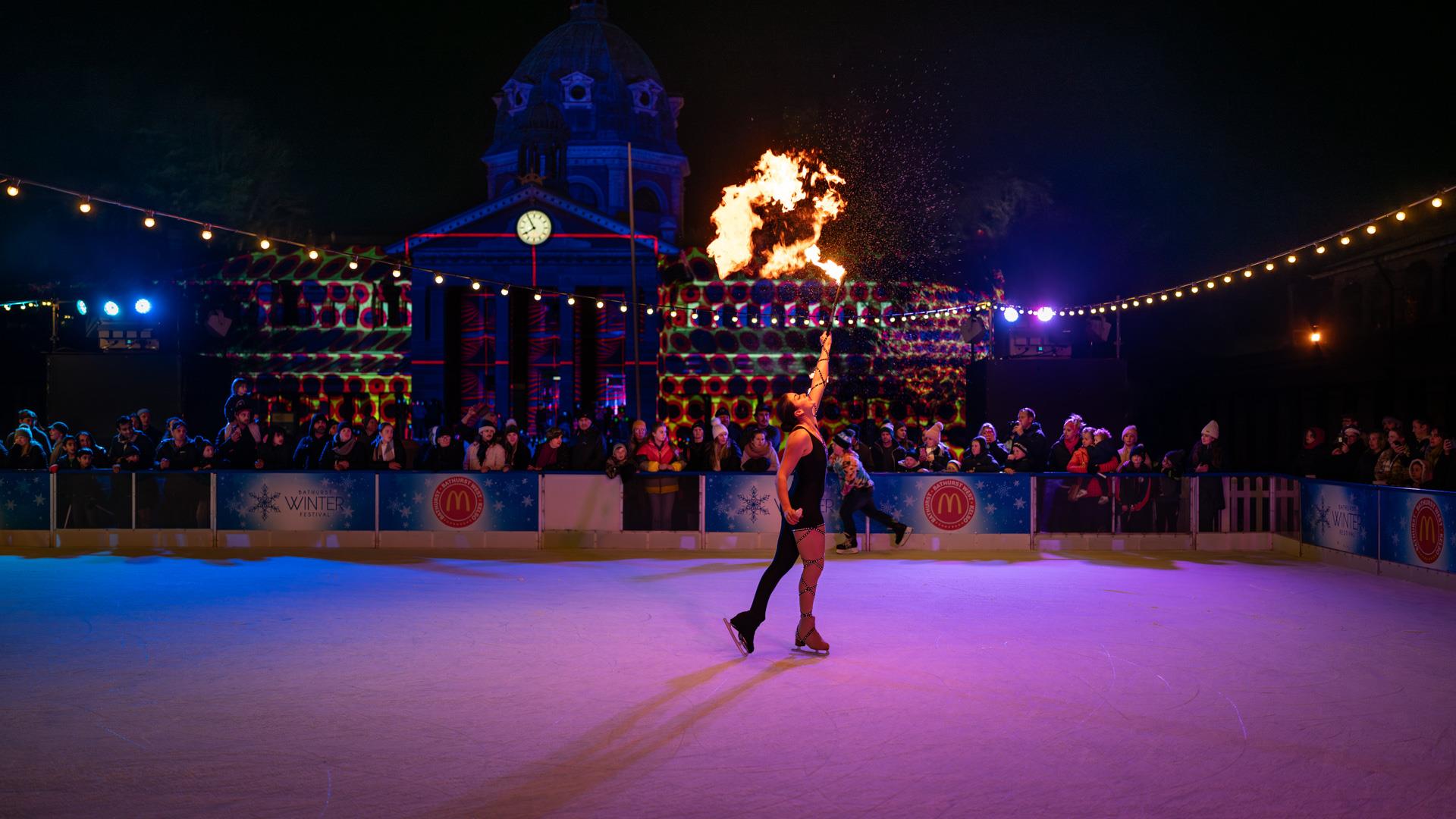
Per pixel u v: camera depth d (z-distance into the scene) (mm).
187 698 6699
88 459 15094
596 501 14438
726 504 14359
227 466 15125
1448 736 5980
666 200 56688
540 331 38188
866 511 14047
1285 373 31156
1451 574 11117
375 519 14508
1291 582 11742
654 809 4801
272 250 38875
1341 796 5020
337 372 37094
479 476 14477
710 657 7871
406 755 5547
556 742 5770
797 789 5059
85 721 6180
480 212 37125
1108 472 14586
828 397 37188
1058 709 6473
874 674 7352
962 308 31188
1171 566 12953
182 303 35750
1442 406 25125
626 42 58438
